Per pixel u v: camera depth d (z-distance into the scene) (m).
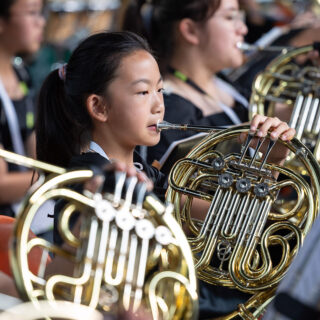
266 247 6.84
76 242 5.77
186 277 5.85
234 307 7.26
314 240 5.61
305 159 7.17
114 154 7.47
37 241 5.74
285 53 10.01
